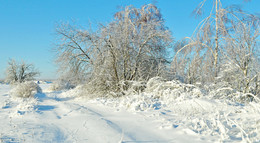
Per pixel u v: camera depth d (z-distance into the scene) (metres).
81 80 15.44
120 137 4.35
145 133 4.66
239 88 12.52
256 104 5.97
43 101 12.75
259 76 11.92
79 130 4.95
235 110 6.58
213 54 13.08
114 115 6.96
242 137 3.79
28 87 15.37
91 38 14.28
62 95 19.25
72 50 15.30
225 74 13.02
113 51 13.52
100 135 4.49
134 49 14.11
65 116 6.85
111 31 13.90
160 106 8.41
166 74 14.88
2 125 5.40
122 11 15.11
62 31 14.97
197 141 3.99
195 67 13.89
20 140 4.11
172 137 4.29
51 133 4.68
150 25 14.89
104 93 14.02
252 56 11.88
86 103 10.61
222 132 4.11
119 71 14.24
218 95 10.79
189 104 7.52
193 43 13.45
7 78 40.06
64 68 15.67
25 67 41.50
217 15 13.10
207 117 5.79
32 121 5.98
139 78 13.66
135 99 9.25
